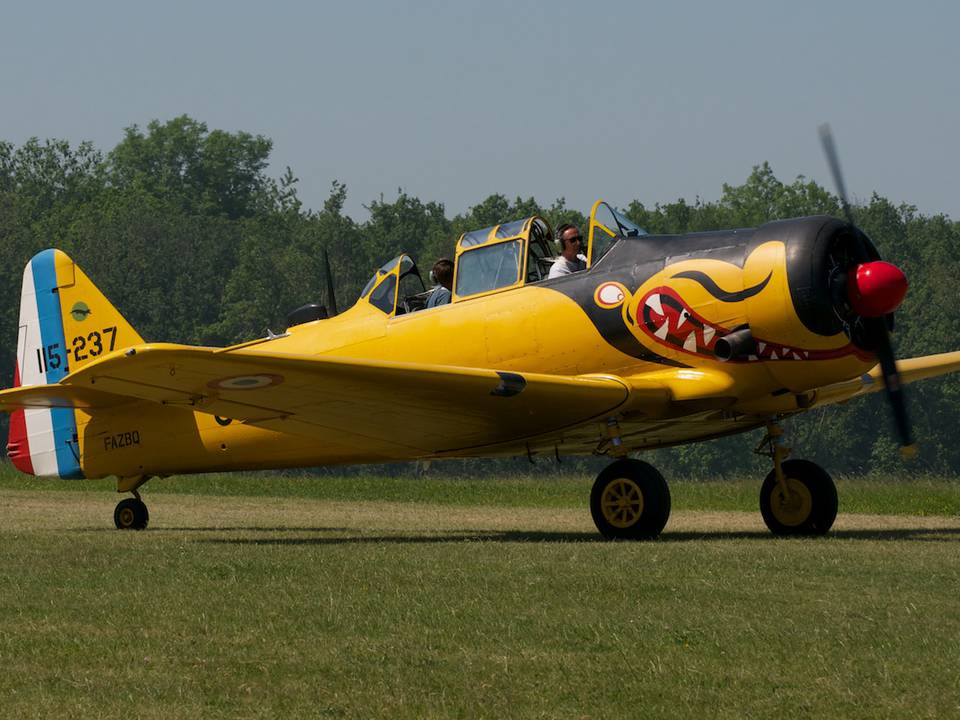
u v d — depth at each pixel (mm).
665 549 33156
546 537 41812
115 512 50531
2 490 78125
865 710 16375
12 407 47719
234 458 49156
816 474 41000
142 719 16250
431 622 21953
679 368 39188
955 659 18812
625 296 39812
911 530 44219
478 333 42531
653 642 20094
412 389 36469
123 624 21984
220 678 18141
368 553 32719
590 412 39312
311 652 19703
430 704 16812
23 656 19500
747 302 37625
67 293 53938
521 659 19109
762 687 17438
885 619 21750
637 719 16141
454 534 44375
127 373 34031
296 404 38281
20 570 28969
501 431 41562
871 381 46594
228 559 31109
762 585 25625
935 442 195625
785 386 38688
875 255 39000
